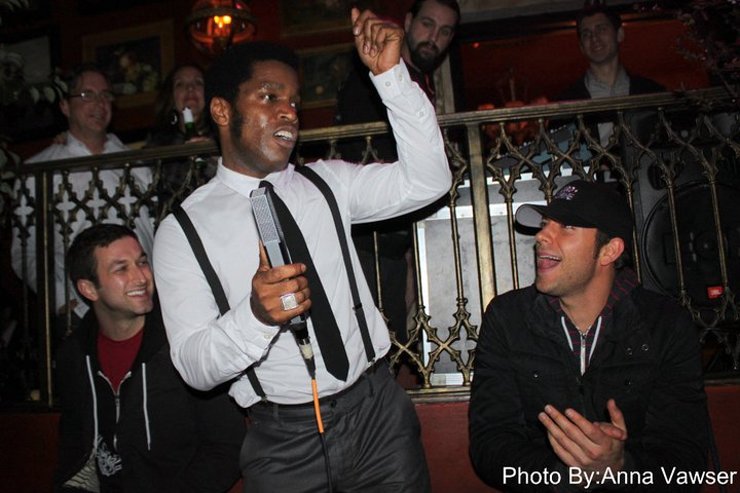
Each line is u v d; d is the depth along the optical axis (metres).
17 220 3.54
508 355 2.45
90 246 2.58
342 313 2.16
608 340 2.36
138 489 2.47
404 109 2.07
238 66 2.16
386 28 2.07
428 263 3.11
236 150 2.19
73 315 3.49
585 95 4.55
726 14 2.79
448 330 3.07
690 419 2.29
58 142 4.12
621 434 1.99
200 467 2.39
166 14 6.06
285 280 1.73
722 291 2.89
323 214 2.20
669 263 2.94
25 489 3.34
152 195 3.32
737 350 2.90
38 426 3.36
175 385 2.47
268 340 1.86
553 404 2.39
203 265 2.10
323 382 2.12
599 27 4.42
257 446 2.20
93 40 6.22
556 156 3.00
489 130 4.48
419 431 2.32
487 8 5.50
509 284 3.09
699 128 2.92
